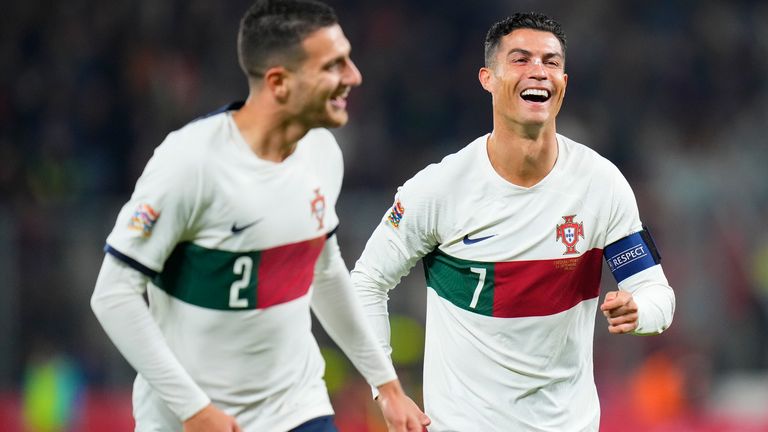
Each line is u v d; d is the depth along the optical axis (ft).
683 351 138.31
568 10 196.95
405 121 181.78
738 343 142.20
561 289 54.44
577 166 54.44
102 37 179.11
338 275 49.21
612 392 132.98
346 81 44.73
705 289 143.23
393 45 189.98
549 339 54.70
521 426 55.06
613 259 54.90
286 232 45.80
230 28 186.80
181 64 179.32
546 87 52.85
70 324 132.67
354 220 133.90
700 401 131.85
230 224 44.78
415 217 55.83
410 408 50.67
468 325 55.52
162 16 182.50
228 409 47.03
